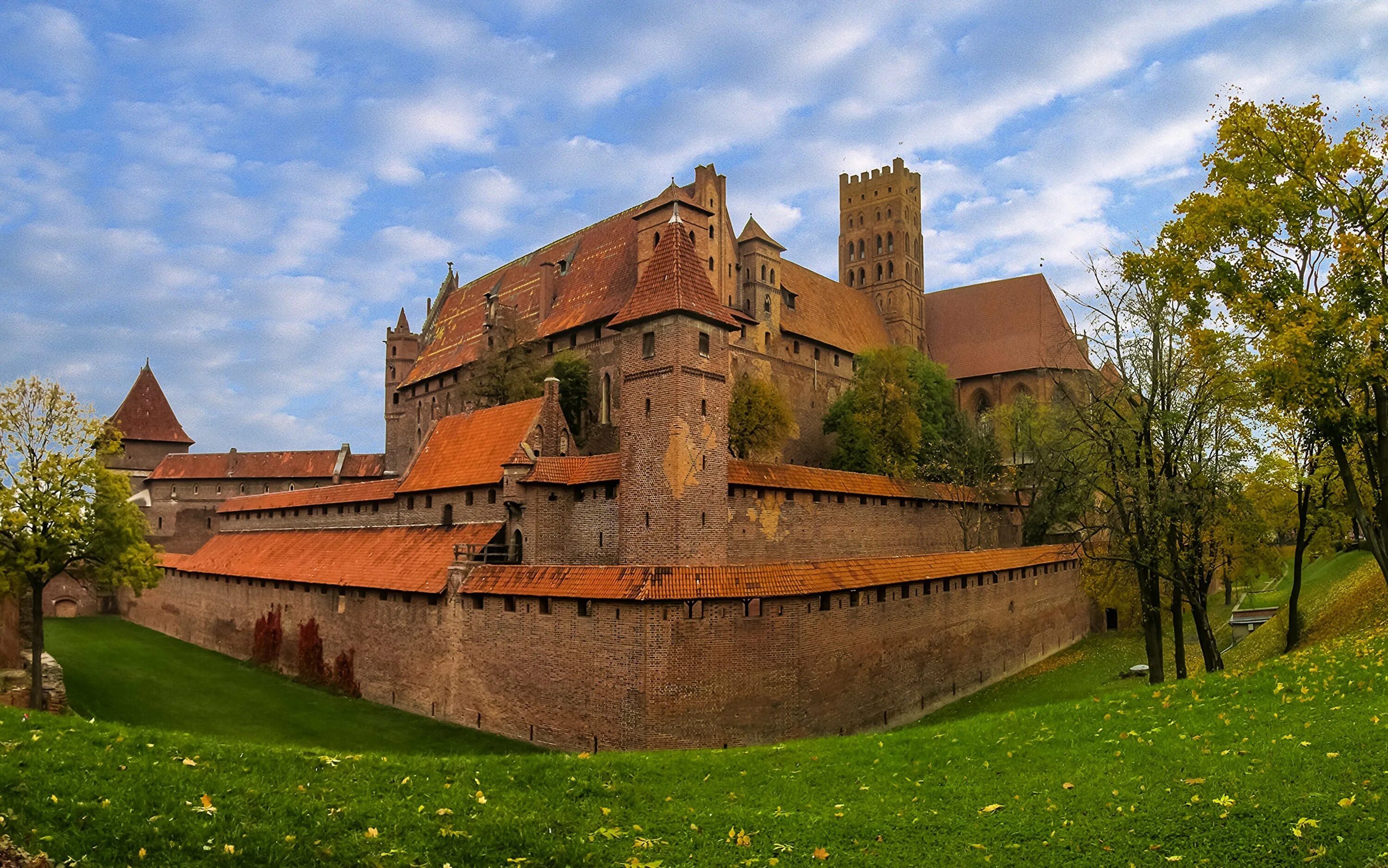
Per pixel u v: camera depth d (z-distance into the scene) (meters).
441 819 20.03
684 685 45.16
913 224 136.25
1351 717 22.67
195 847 17.27
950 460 88.38
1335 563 79.88
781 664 48.03
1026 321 124.06
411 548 64.69
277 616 73.19
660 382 52.53
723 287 93.44
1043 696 59.84
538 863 18.19
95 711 55.69
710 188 92.88
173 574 94.50
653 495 52.31
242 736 50.78
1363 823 16.83
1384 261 33.03
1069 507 53.19
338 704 59.75
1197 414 45.00
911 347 111.44
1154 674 45.78
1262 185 36.16
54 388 57.28
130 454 139.00
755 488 59.34
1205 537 52.25
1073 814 19.50
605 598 45.84
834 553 65.88
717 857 18.81
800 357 104.94
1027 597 74.69
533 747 48.47
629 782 24.25
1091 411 48.06
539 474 59.03
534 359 89.06
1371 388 35.22
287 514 89.38
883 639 55.41
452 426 73.62
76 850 16.55
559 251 104.69
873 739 29.47
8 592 53.31
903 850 18.75
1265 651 54.53
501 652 51.47
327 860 17.67
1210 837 17.41
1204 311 38.94
